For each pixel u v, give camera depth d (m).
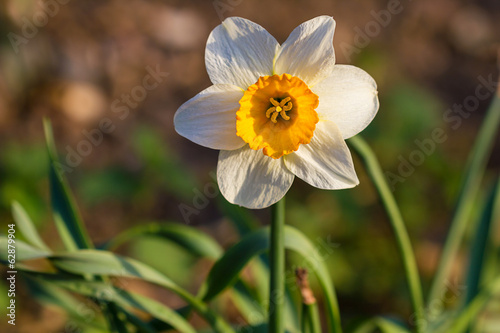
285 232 0.61
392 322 0.66
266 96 0.57
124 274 0.58
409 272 0.65
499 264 0.73
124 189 1.03
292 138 0.56
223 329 0.61
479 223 0.68
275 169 0.56
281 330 0.58
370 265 0.94
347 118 0.56
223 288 0.61
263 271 0.69
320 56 0.56
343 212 0.99
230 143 0.56
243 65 0.56
